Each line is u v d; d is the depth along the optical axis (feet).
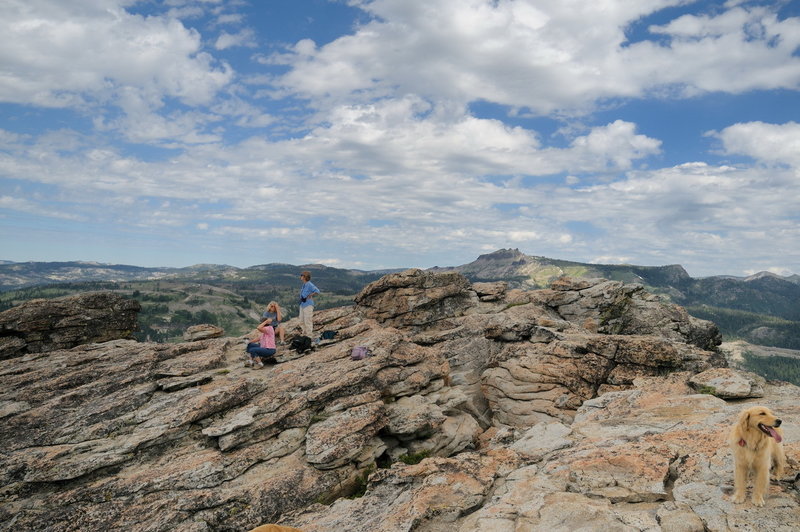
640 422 48.85
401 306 108.58
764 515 27.63
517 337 104.12
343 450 56.44
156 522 45.27
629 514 30.76
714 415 46.50
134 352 80.18
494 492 39.22
